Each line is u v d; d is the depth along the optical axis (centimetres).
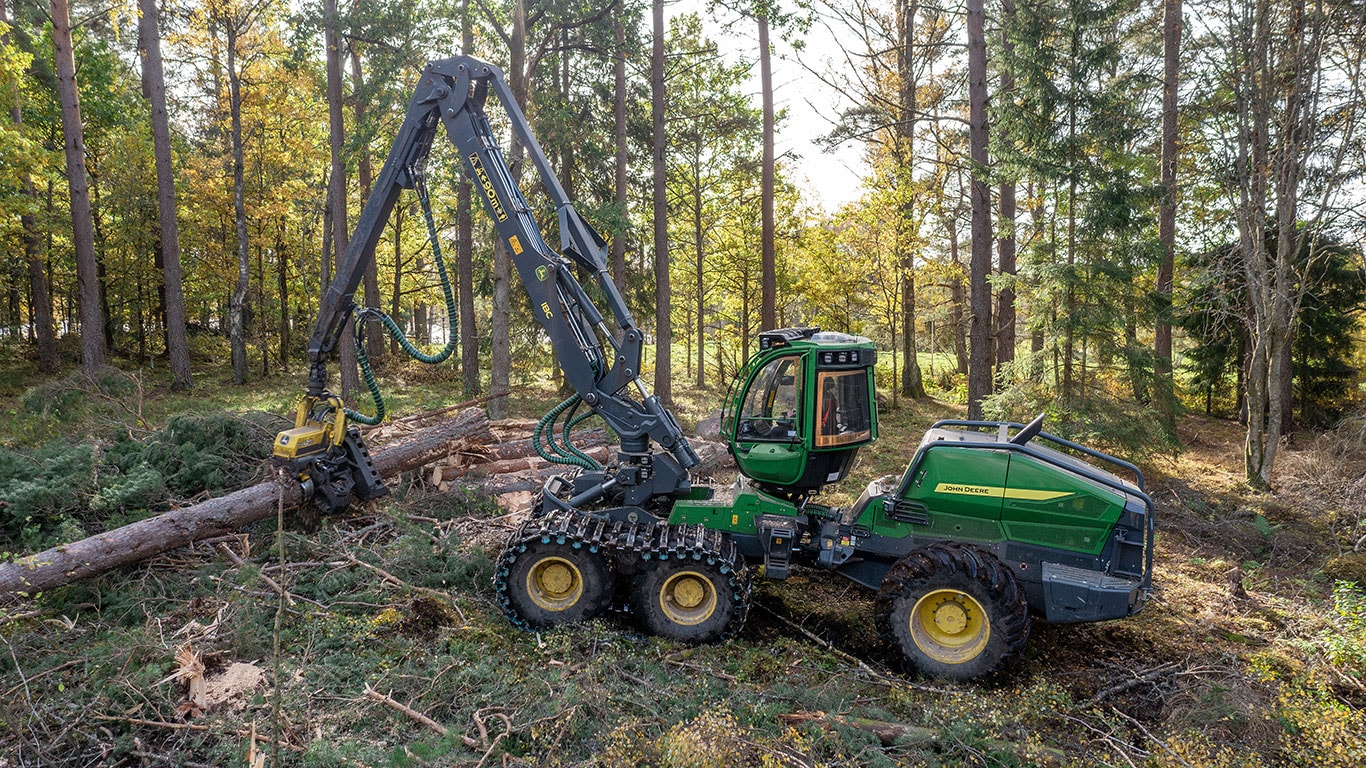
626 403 641
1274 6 1103
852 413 617
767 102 1773
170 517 652
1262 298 1148
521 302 2038
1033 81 1180
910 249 1909
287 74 2169
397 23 1485
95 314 1691
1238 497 1095
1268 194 1197
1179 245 1669
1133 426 1151
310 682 490
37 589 573
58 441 857
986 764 430
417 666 520
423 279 3419
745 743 424
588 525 604
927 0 1884
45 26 1886
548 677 496
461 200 1889
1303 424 1755
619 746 414
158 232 2378
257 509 698
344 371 1906
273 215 2389
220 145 2684
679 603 591
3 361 2331
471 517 813
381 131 1817
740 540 616
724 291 2531
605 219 1628
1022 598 533
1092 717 497
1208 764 415
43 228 1845
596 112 1969
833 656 567
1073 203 1202
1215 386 1922
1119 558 547
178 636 546
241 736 429
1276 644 607
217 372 2431
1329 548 876
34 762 419
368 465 786
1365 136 1125
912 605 548
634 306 2028
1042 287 1223
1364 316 1853
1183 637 620
